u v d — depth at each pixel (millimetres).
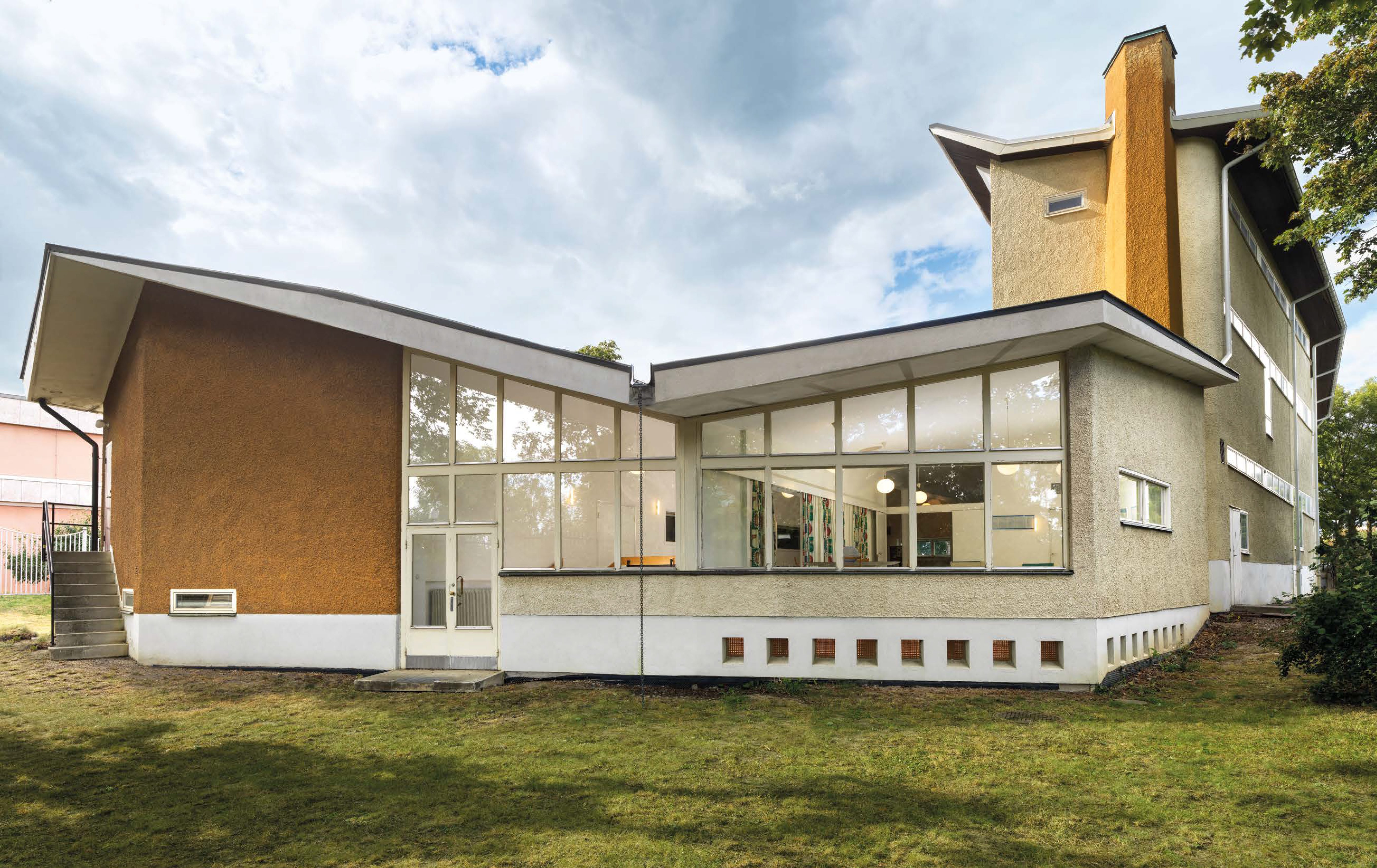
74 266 11438
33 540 21719
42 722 8469
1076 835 5047
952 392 10461
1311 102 12859
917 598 10242
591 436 11359
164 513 12078
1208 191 14844
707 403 10328
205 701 9617
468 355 10539
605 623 10969
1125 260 14320
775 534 10789
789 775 6398
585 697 9773
